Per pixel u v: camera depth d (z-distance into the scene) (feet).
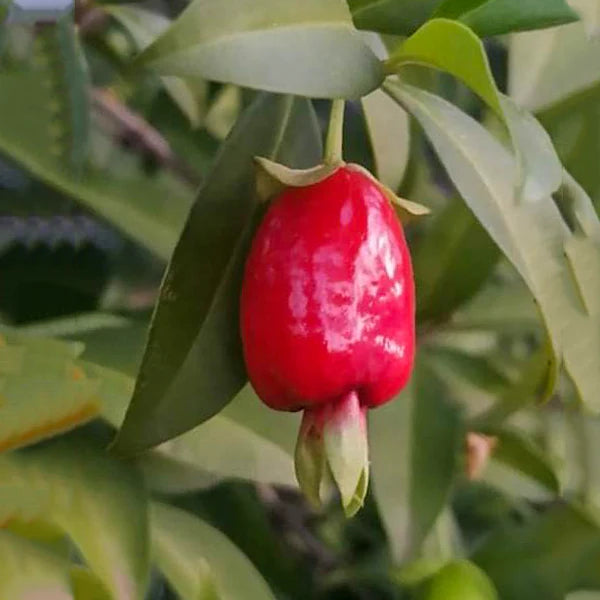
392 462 0.95
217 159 0.80
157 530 0.88
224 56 0.70
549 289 0.79
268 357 0.74
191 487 0.90
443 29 0.73
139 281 1.11
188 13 0.69
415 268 0.99
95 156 0.98
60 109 0.92
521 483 1.07
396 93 0.80
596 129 0.98
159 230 0.97
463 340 1.16
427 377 0.99
